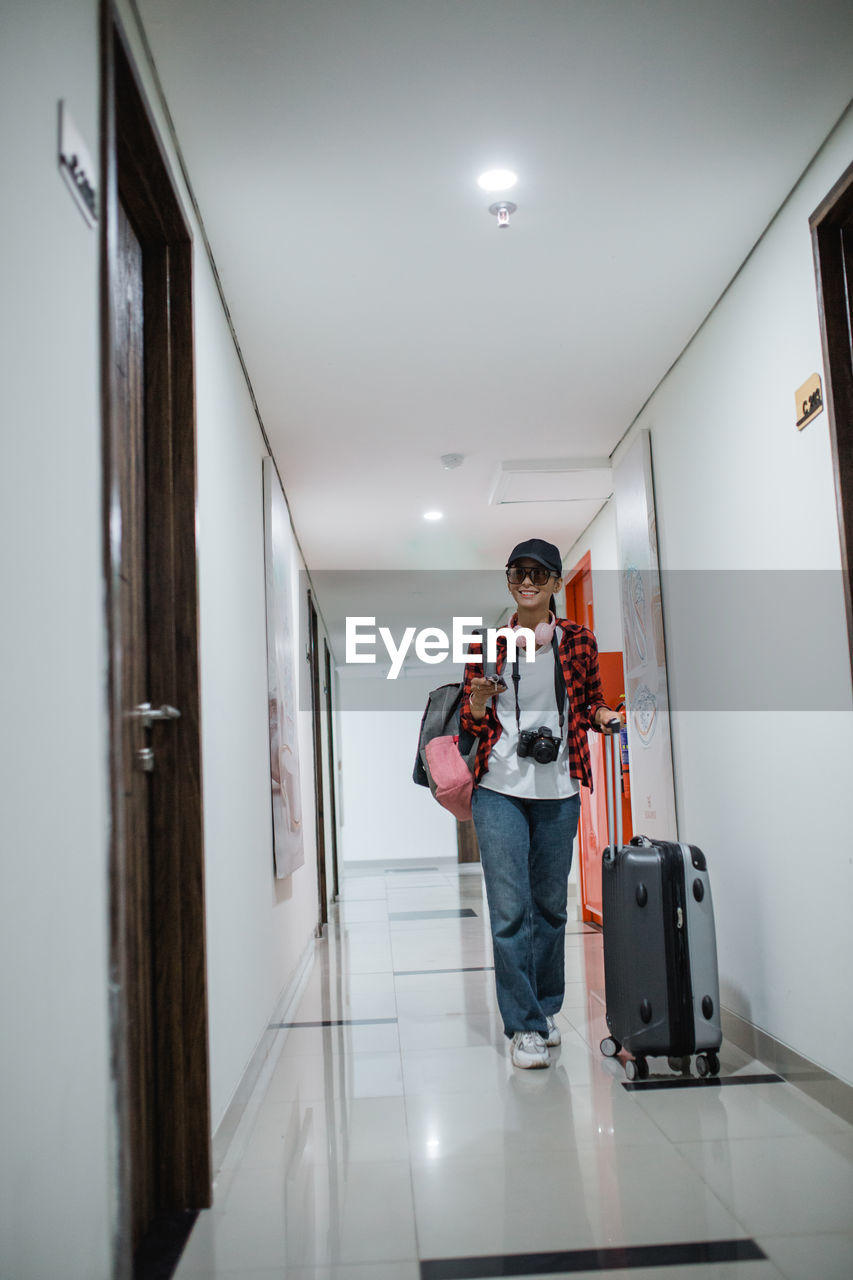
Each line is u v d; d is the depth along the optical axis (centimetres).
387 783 1262
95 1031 136
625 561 464
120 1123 140
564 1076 287
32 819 115
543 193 270
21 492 116
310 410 421
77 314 139
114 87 162
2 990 106
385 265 305
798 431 269
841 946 246
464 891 859
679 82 226
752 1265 167
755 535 302
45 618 122
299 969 449
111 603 146
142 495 212
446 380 397
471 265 309
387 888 938
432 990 421
